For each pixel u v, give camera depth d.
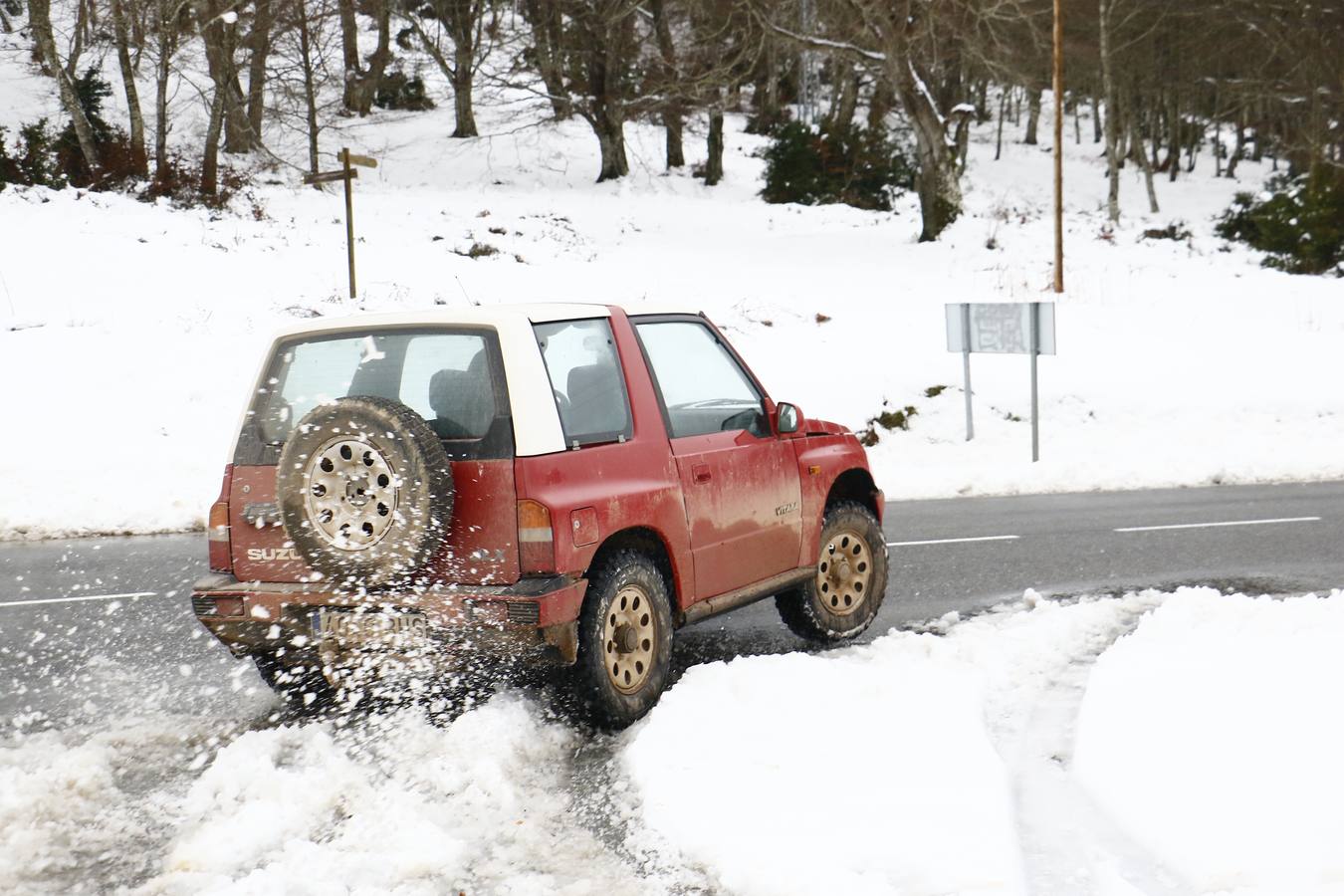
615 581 5.41
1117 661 6.09
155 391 16.75
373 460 5.05
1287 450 16.11
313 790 4.61
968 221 38.72
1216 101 71.56
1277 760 4.46
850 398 17.66
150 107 42.03
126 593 8.95
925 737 5.02
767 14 35.56
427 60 54.00
